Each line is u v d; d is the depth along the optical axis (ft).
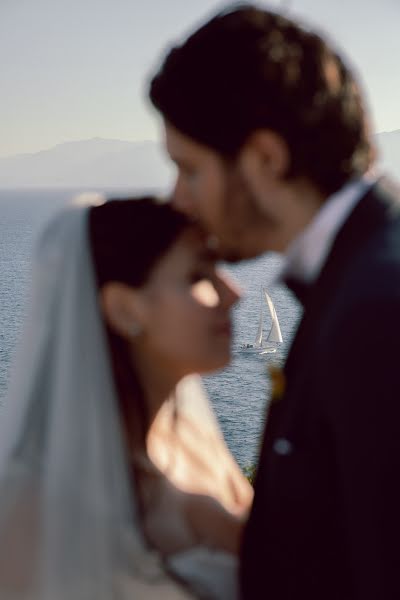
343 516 7.00
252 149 7.18
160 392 9.43
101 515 8.51
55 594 8.36
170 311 8.78
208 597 8.84
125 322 8.91
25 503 8.52
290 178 7.22
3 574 8.46
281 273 7.59
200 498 9.63
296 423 7.20
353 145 7.27
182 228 8.71
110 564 8.52
